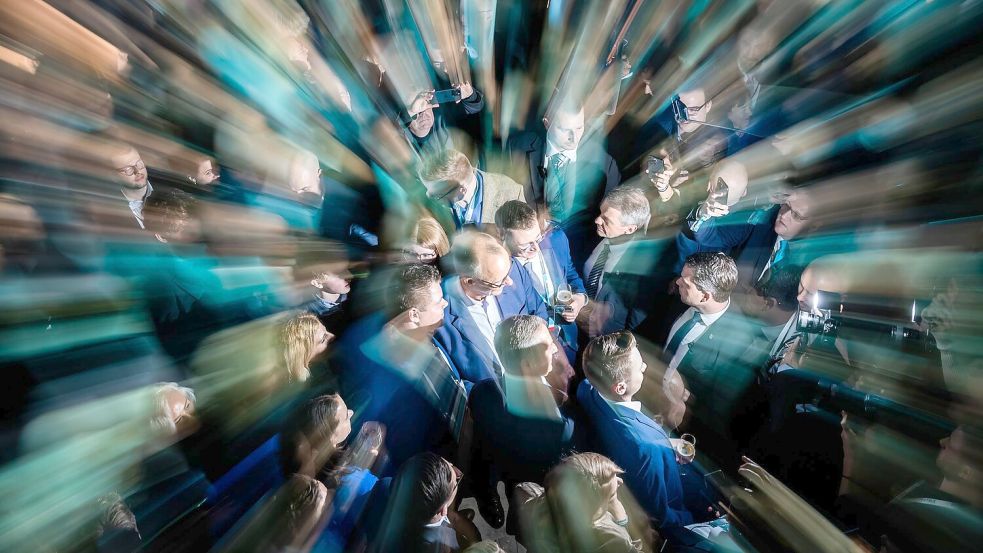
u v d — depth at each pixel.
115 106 4.07
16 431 2.68
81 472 2.53
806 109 3.62
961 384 2.32
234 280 3.33
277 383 2.86
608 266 3.17
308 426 2.38
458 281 2.85
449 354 2.71
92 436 2.63
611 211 2.95
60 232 3.12
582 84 4.07
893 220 2.95
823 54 3.75
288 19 4.38
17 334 2.87
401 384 2.62
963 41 3.38
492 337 2.76
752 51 3.89
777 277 2.77
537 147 3.94
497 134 4.11
